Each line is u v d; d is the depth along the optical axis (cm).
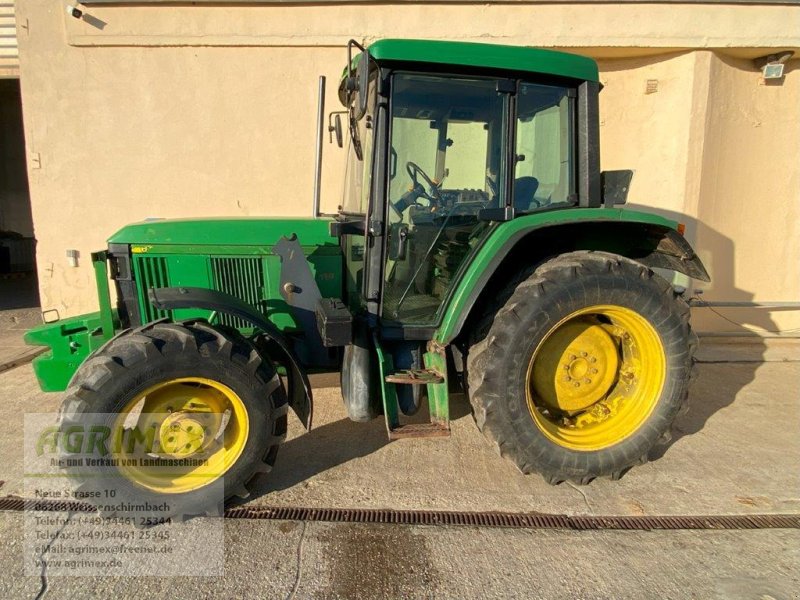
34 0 481
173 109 505
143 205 520
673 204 521
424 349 286
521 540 234
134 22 487
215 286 309
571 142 285
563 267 262
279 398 250
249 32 492
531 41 493
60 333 298
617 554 226
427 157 273
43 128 503
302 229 318
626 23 490
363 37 492
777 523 249
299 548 226
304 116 509
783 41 493
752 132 530
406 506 258
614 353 291
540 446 264
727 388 424
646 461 284
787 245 554
